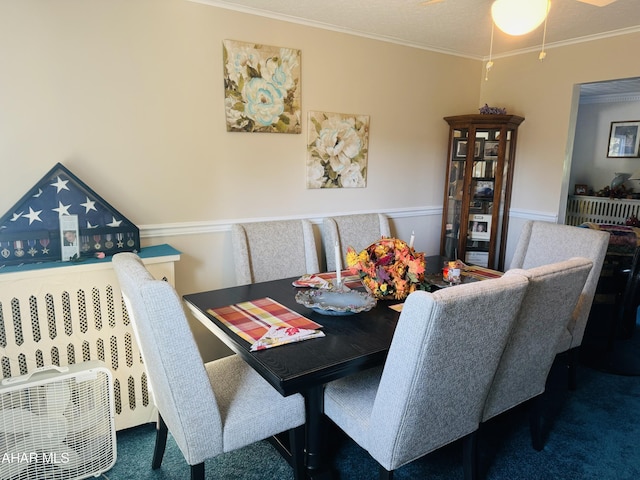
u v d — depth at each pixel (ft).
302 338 5.04
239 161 9.18
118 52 7.57
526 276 4.74
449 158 12.32
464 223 12.14
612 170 22.57
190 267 8.94
